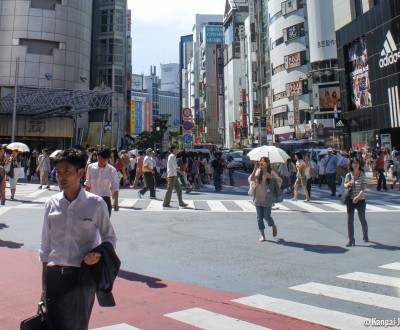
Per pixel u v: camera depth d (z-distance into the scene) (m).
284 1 68.38
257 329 3.86
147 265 6.41
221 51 135.62
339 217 11.88
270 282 5.50
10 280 5.47
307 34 65.00
